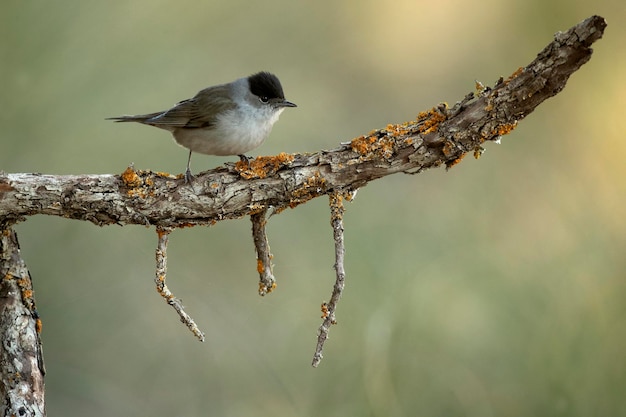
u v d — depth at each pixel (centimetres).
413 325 1148
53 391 1134
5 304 704
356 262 1222
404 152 719
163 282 721
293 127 1424
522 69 676
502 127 695
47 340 1152
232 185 728
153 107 1259
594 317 1118
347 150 731
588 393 1088
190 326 718
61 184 711
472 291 1169
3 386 684
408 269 1204
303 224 1289
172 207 721
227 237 1281
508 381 1114
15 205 702
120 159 1233
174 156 1274
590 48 641
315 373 1164
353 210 1295
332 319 691
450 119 708
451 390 1112
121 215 718
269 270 768
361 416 1114
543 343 1118
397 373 1124
